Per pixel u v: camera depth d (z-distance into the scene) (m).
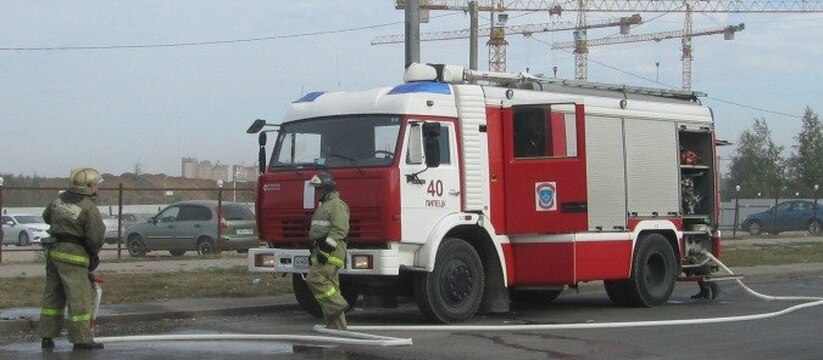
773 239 46.09
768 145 91.94
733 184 92.69
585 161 16.98
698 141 21.25
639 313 18.17
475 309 16.36
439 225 15.73
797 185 87.31
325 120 16.34
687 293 23.12
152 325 16.22
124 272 23.61
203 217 33.12
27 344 13.91
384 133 15.67
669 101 20.47
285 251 15.98
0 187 28.36
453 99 16.41
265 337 14.04
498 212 16.88
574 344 13.84
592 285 23.52
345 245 14.56
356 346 13.50
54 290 13.16
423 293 15.73
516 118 17.19
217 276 22.67
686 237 20.66
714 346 13.75
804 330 15.52
